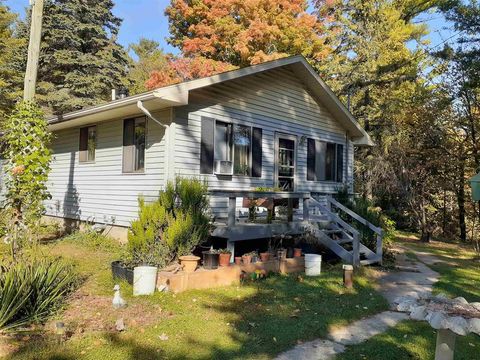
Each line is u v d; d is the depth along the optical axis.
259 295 6.19
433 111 16.42
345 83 19.06
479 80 13.77
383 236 10.19
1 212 8.15
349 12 20.55
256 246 9.34
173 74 19.14
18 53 20.56
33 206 7.85
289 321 4.98
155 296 5.68
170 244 6.69
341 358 3.98
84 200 11.44
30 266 5.00
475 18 13.41
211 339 4.29
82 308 4.98
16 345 3.82
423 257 11.70
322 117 12.98
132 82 24.81
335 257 9.69
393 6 19.55
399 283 7.72
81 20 22.45
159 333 4.35
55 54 21.11
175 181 7.92
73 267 6.93
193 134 8.94
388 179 17.30
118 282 6.31
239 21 19.64
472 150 15.95
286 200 9.86
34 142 7.98
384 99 18.67
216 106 9.50
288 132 11.63
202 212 7.31
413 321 5.27
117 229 10.02
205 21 19.56
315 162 12.63
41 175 7.96
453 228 18.81
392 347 4.28
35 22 8.49
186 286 6.22
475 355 4.17
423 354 4.11
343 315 5.37
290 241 9.23
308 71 11.49
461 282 7.91
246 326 4.75
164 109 8.67
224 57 19.70
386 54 19.02
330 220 9.80
